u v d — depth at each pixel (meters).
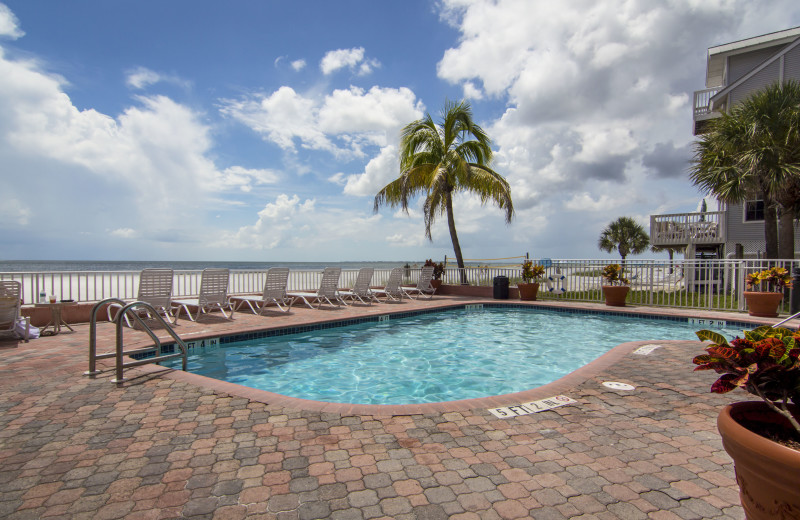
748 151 10.41
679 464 2.36
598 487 2.10
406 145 15.07
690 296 12.74
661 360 4.86
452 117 14.37
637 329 8.51
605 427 2.90
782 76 14.49
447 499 1.98
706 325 8.55
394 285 11.96
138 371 4.27
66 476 2.21
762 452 1.24
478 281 14.53
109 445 2.59
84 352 5.20
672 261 10.33
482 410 3.23
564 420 3.03
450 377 5.19
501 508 1.91
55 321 6.54
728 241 15.21
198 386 3.80
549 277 13.08
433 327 8.72
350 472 2.25
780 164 10.12
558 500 1.98
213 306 8.32
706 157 11.60
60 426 2.89
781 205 11.23
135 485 2.11
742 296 9.19
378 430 2.83
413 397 4.46
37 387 3.77
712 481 2.16
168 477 2.20
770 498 1.27
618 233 36.12
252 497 2.00
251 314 8.83
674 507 1.92
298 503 1.95
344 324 8.38
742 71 16.77
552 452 2.51
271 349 6.54
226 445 2.59
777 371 1.42
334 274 10.29
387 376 5.21
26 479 2.17
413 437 2.72
